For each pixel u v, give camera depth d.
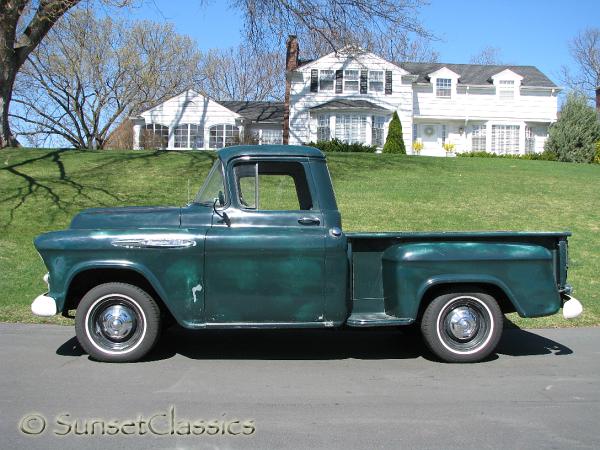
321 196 5.97
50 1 18.36
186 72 42.72
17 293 8.71
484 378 5.61
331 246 5.80
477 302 6.07
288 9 18.70
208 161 18.11
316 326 5.84
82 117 38.88
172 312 5.71
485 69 38.19
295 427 4.35
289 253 5.76
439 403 4.90
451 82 35.84
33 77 36.69
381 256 6.16
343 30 19.08
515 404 4.89
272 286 5.76
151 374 5.57
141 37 40.00
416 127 36.25
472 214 13.52
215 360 6.11
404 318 5.86
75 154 18.59
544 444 4.10
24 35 19.14
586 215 13.71
